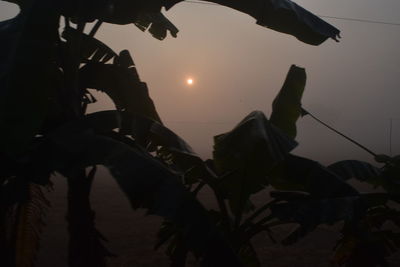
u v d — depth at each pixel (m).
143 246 7.27
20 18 2.58
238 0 3.09
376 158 3.93
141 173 2.13
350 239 3.53
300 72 3.78
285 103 3.74
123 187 2.06
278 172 3.10
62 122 2.99
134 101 3.72
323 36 3.31
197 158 2.91
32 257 3.31
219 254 2.04
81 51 3.22
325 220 2.66
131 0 3.03
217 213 3.25
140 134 2.86
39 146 2.38
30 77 2.32
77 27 3.08
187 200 2.12
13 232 3.11
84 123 2.62
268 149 2.64
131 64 4.01
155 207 2.05
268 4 3.06
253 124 2.85
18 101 2.25
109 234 8.05
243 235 3.16
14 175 2.46
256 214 3.14
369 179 3.80
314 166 3.02
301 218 2.72
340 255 3.66
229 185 3.12
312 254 6.92
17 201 2.17
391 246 3.65
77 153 2.24
